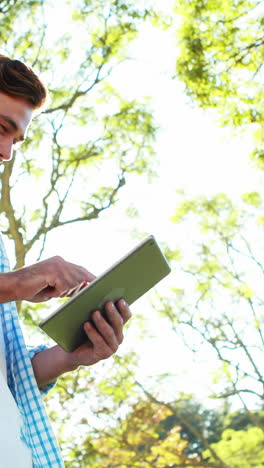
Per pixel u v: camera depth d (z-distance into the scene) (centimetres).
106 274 154
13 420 147
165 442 1495
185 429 2091
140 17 1129
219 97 1006
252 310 1538
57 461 155
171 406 1513
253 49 988
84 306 157
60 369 168
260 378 1522
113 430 1423
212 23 1003
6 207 1135
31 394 161
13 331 166
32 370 163
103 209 1265
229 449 1570
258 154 1022
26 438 152
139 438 1461
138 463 1450
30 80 169
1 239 176
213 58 1005
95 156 1286
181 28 1010
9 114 165
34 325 1252
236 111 1009
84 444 1406
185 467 1516
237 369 1525
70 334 162
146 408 1453
